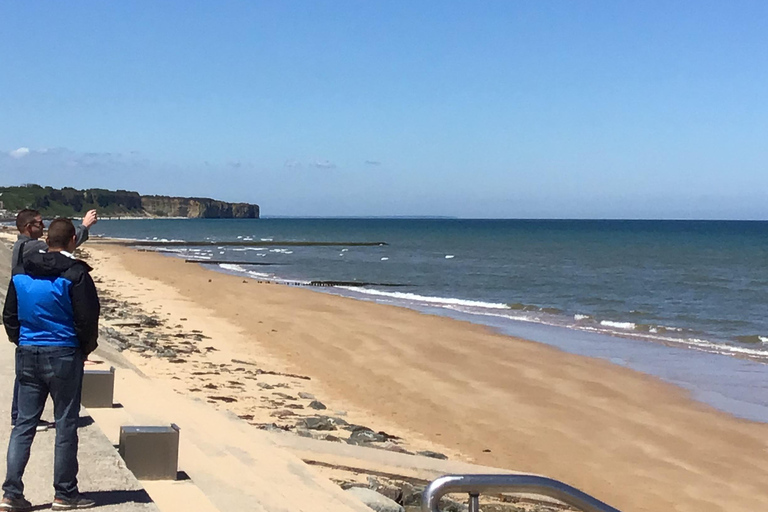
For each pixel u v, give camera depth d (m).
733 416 14.62
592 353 21.22
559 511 8.53
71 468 4.74
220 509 5.94
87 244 80.12
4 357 9.72
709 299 36.47
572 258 69.94
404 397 14.95
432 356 19.58
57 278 4.60
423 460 9.33
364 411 13.59
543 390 16.27
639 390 16.64
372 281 45.25
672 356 20.95
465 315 29.47
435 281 45.44
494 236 133.00
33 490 5.08
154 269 48.44
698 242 109.50
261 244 93.12
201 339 19.98
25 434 4.70
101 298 28.45
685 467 11.54
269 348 19.45
